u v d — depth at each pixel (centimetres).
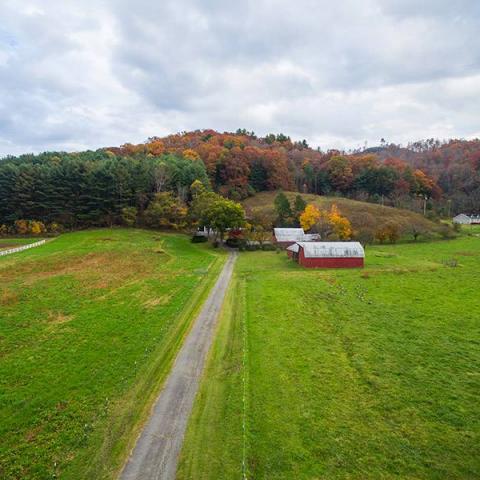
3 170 8550
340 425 1695
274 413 1797
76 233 8094
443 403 1847
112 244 6744
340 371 2178
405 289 4038
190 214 8738
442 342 2575
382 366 2228
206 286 4275
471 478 1394
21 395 1956
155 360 2386
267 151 15238
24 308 3278
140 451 1573
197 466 1487
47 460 1527
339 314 3175
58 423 1748
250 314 3209
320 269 5419
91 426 1723
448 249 7381
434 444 1570
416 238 8788
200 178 10719
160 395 1989
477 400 1873
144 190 9231
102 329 2845
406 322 2970
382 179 14050
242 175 13675
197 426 1727
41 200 8650
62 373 2181
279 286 4203
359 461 1481
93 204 8706
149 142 17488
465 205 14462
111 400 1928
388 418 1741
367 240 8469
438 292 3888
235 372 2216
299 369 2209
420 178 14900
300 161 18138
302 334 2734
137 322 3016
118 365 2292
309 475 1417
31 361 2316
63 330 2811
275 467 1462
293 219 9875
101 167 9044
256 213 9781
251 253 7200
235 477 1427
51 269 4862
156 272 4944
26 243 7319
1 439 1645
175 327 2948
